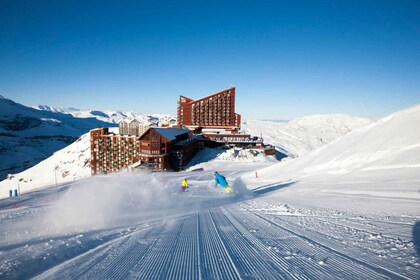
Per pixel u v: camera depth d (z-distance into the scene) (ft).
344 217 26.17
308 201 39.63
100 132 324.60
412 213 25.40
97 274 15.12
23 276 15.25
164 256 17.71
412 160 60.03
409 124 80.02
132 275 14.78
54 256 18.66
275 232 22.36
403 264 13.52
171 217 32.94
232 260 16.29
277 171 109.91
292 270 14.10
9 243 23.03
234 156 277.64
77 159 447.83
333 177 70.18
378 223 22.43
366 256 15.12
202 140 336.90
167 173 172.14
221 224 27.22
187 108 394.11
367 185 49.83
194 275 14.32
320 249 17.04
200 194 56.80
